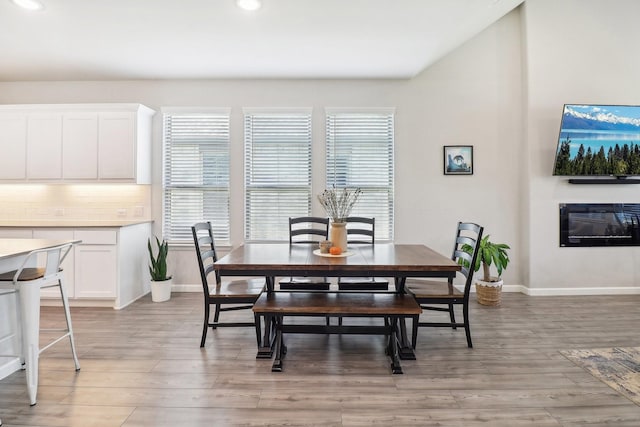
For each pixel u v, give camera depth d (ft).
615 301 13.16
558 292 14.07
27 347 6.56
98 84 14.61
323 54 12.27
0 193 14.57
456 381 7.44
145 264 14.24
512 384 7.31
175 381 7.47
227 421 6.12
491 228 14.62
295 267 8.01
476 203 14.60
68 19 9.96
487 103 14.51
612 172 13.41
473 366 8.10
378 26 10.49
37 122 13.43
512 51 14.42
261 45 11.62
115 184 13.79
